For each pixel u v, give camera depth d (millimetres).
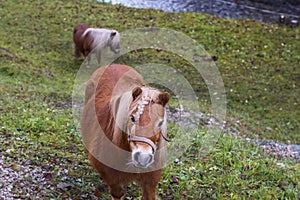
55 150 7105
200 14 23250
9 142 7043
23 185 5695
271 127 13547
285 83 17219
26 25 20062
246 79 17250
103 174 4875
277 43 20625
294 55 19625
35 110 9555
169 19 22234
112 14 22484
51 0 23500
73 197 5688
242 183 6688
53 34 19562
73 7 22891
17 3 22500
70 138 7859
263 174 7230
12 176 5852
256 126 13227
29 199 5395
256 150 8906
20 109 9375
